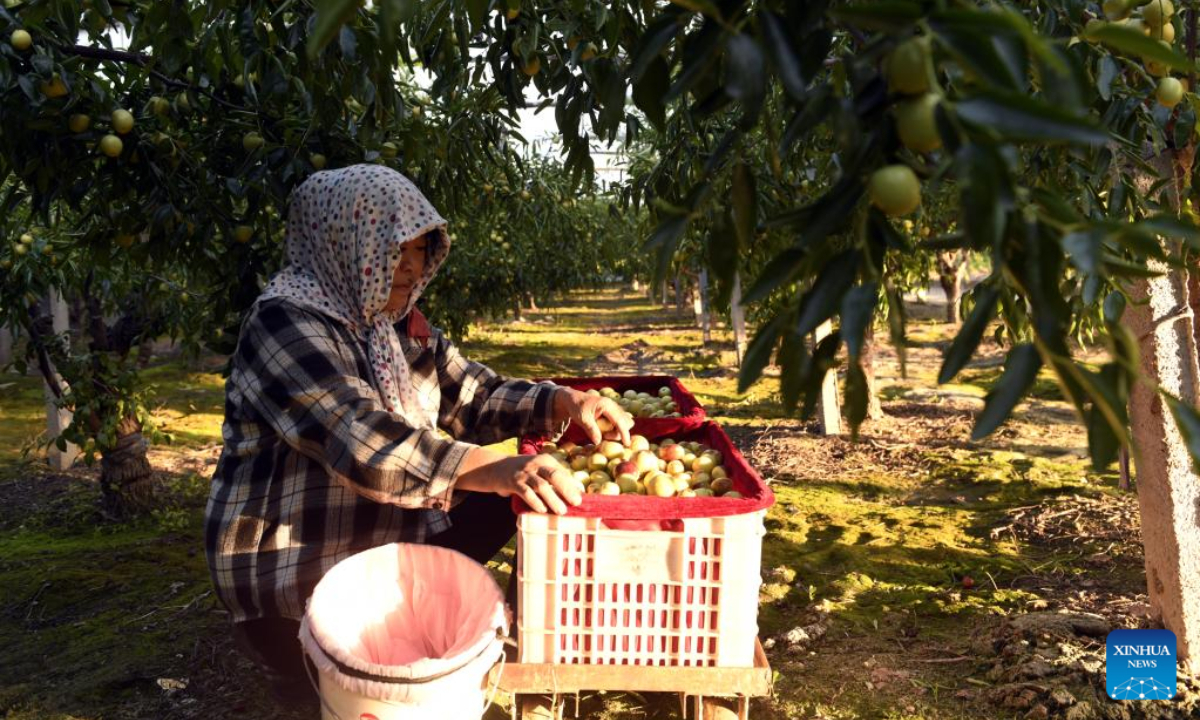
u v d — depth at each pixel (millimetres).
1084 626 2660
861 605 3203
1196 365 2402
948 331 14711
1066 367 680
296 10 2066
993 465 5387
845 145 756
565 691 1909
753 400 8828
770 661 2758
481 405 2521
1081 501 4383
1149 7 1407
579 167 2326
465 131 3211
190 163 2488
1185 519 2406
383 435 1798
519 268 9508
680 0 755
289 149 2471
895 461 5793
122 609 3338
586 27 2174
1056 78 733
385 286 2008
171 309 4527
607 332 18500
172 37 2010
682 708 2324
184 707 2527
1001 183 642
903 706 2416
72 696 2604
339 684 1617
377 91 2039
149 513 4730
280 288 2037
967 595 3246
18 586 3629
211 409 8438
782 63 770
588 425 2379
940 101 682
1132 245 689
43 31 2170
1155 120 1664
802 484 5293
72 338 5039
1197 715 2234
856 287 761
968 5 707
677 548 1832
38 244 3965
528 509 1835
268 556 2004
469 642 1705
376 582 1879
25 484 5551
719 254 924
